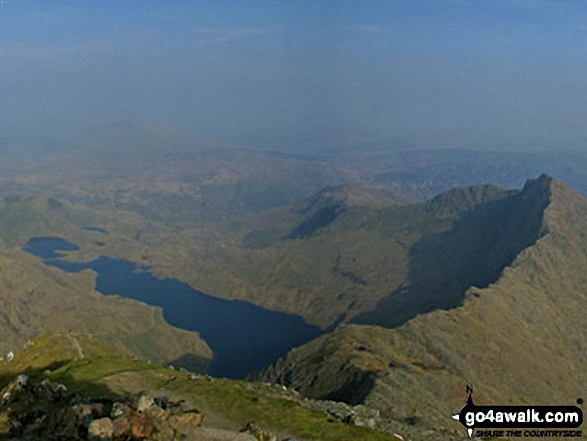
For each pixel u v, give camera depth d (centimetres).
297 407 7294
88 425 4809
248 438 5209
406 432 8394
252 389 9206
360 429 6631
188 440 4969
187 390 7838
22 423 5306
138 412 5056
